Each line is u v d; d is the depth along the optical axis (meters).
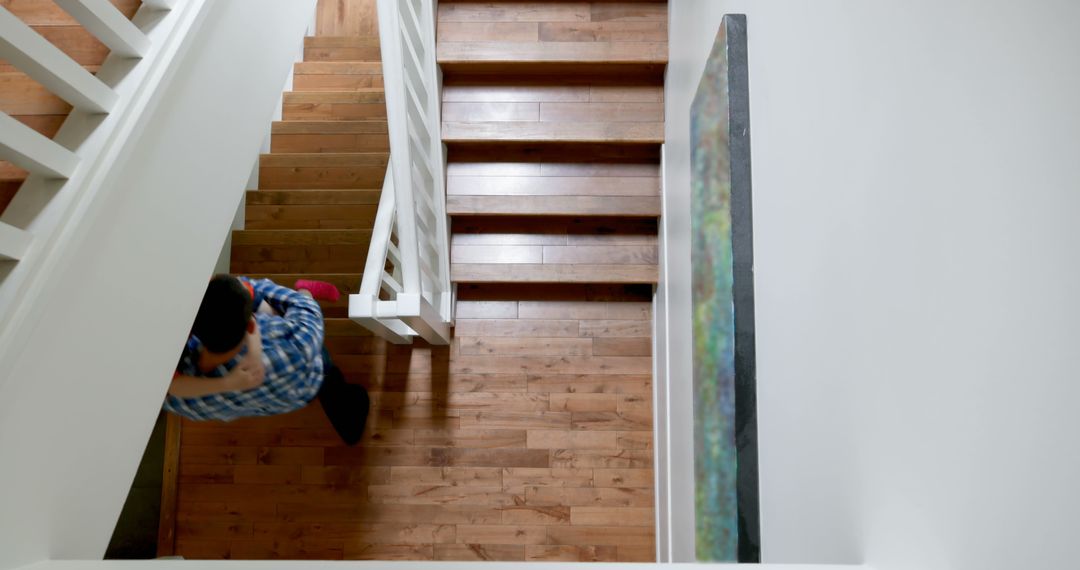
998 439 0.68
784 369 1.45
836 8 1.18
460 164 3.49
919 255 0.85
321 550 3.44
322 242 3.64
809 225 1.30
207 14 1.55
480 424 3.54
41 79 1.17
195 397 2.34
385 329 3.06
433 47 3.05
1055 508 0.60
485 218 3.54
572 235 3.53
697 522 2.17
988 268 0.71
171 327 1.52
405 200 2.31
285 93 4.16
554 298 3.63
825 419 1.19
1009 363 0.67
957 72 0.78
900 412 0.90
